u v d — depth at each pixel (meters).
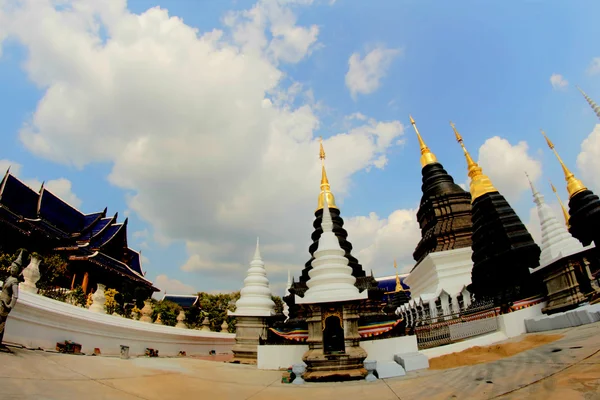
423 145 36.84
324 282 15.32
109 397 8.65
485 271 20.75
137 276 49.56
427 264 29.52
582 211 22.45
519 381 8.34
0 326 11.15
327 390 10.97
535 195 23.09
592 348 9.87
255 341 21.70
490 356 13.09
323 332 13.86
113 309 21.78
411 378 11.82
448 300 26.00
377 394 9.84
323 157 31.66
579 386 6.91
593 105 20.89
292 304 24.86
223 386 11.64
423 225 34.59
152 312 26.97
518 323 16.75
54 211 46.69
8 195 41.03
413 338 15.94
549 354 10.71
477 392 8.20
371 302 21.50
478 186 22.52
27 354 11.57
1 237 36.44
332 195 29.80
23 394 7.67
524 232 20.33
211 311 53.81
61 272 29.36
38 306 14.37
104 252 47.19
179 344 26.45
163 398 9.34
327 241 17.02
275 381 13.06
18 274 11.67
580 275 17.55
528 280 19.09
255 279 23.98
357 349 13.45
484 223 21.55
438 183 33.88
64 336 16.02
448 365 13.08
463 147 24.70
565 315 14.91
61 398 7.89
